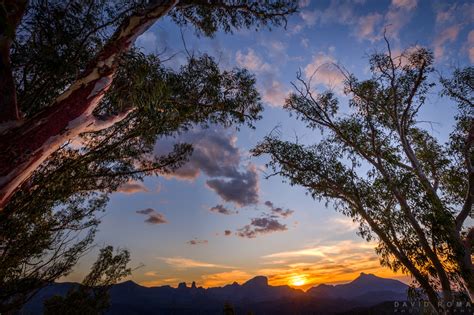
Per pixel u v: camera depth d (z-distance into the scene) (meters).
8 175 3.47
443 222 9.88
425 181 11.26
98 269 10.70
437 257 9.80
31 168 3.71
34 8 5.05
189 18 8.07
